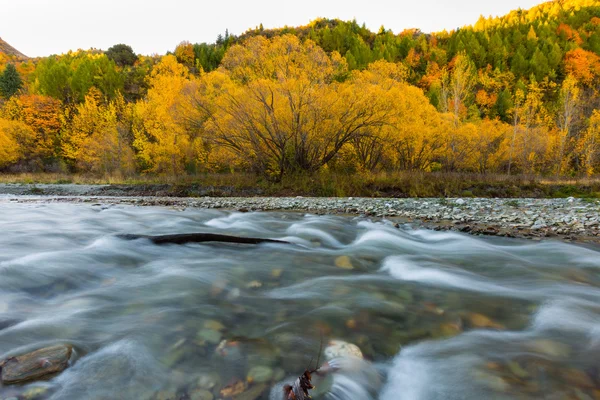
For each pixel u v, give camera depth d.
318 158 24.56
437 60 99.62
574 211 11.98
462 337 2.89
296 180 22.34
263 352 2.54
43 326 2.88
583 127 40.53
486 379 2.25
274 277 4.37
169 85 32.41
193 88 24.84
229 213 11.12
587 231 8.36
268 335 2.79
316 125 22.78
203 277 4.21
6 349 2.50
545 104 53.91
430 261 5.33
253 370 2.32
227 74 25.94
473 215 11.00
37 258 4.70
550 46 97.81
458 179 23.25
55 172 45.72
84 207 12.04
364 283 4.17
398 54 108.69
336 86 23.75
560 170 39.75
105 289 3.80
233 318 3.11
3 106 55.16
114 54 108.62
